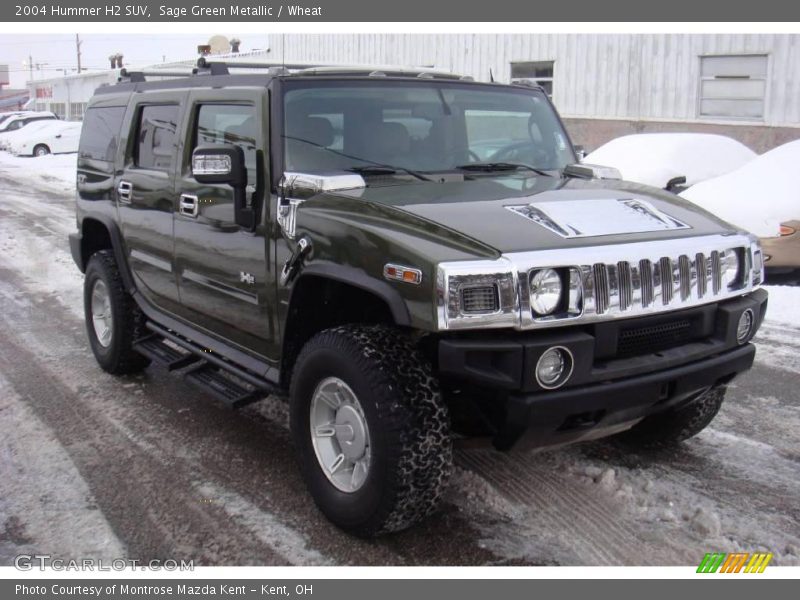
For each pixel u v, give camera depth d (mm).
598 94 20031
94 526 3740
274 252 3949
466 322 3033
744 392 5379
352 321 3996
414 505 3316
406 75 4551
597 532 3621
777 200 8406
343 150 4121
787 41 16859
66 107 55031
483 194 3830
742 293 3758
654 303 3361
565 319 3160
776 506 3836
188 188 4648
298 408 3746
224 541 3604
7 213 15773
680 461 4336
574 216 3533
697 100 18422
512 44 21422
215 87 4508
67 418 5094
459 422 3604
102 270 5750
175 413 5180
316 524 3736
